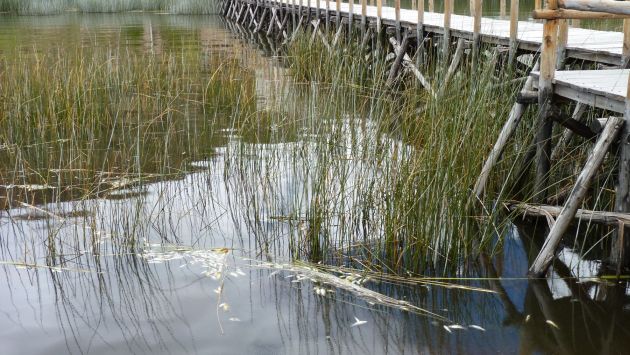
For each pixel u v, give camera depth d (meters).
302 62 9.84
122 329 3.49
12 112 7.53
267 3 18.92
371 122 5.50
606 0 4.16
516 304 3.71
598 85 4.33
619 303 3.70
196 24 21.19
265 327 3.49
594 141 4.93
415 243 4.14
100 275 4.11
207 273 4.11
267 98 8.18
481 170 4.93
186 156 6.57
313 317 3.58
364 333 3.42
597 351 3.24
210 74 10.74
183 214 5.07
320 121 5.69
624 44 5.31
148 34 17.44
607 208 4.68
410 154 4.62
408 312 3.63
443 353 3.23
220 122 7.88
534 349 3.26
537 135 4.80
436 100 5.23
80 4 25.38
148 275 4.09
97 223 4.85
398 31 10.12
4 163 6.39
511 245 4.49
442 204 4.17
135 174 6.00
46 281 4.04
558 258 4.30
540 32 7.59
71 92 8.20
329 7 14.35
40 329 3.50
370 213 4.77
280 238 4.66
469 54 7.95
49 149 6.82
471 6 10.28
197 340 3.37
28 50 13.45
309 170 5.42
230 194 5.48
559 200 4.90
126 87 9.03
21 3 24.14
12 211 5.14
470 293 3.85
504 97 5.71
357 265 4.24
